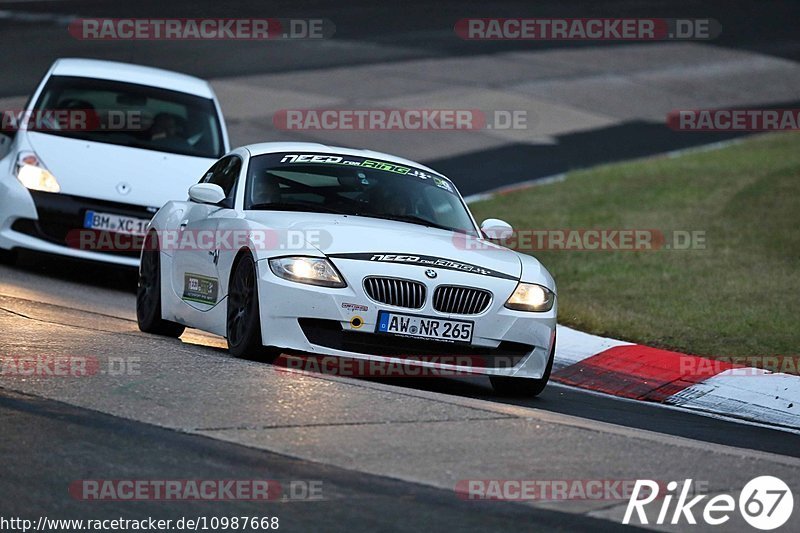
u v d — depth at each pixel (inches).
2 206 1723.7
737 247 2155.5
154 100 1892.2
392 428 855.1
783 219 2333.9
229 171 1336.1
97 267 1939.0
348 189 1275.8
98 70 1935.3
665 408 1253.7
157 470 738.8
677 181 2817.4
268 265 1114.7
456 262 1147.3
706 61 4709.6
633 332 1567.4
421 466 773.3
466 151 3159.5
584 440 861.8
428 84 3895.2
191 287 1280.8
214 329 1219.2
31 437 792.9
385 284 1103.6
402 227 1213.7
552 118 3649.1
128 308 1590.8
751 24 5600.4
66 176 1726.1
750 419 1234.6
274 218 1188.5
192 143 1843.0
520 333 1142.3
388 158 1363.2
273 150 1328.7
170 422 841.5
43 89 1878.7
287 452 785.6
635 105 3954.2
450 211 1301.7
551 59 4490.7
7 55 3885.3
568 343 1518.2
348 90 3705.7
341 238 1141.7
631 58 4648.1
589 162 3139.8
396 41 4658.0
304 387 967.6
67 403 883.4
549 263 2066.9
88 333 1201.4
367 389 977.5
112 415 855.1
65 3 5329.7
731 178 2842.0
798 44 5182.1
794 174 2694.4
